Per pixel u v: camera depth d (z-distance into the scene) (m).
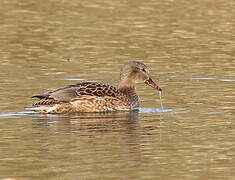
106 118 19.86
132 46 30.16
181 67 26.38
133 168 15.09
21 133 17.89
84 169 14.99
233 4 38.84
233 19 35.59
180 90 22.98
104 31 33.06
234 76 24.88
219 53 28.91
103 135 17.80
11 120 19.27
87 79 24.41
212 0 39.81
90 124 19.02
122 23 34.66
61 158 15.79
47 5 38.75
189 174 14.70
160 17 35.97
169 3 39.31
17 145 16.78
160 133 18.00
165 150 16.42
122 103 20.92
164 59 27.81
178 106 21.02
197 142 17.08
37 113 20.25
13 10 37.34
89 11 37.31
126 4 39.06
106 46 30.19
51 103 20.39
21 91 22.53
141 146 16.75
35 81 23.97
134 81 21.50
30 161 15.51
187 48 29.83
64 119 19.66
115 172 14.78
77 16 36.12
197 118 19.55
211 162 15.48
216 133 17.91
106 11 37.31
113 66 26.58
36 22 34.81
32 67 26.23
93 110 20.75
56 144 16.92
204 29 33.62
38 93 22.22
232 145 16.80
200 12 37.16
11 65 26.58
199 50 29.45
